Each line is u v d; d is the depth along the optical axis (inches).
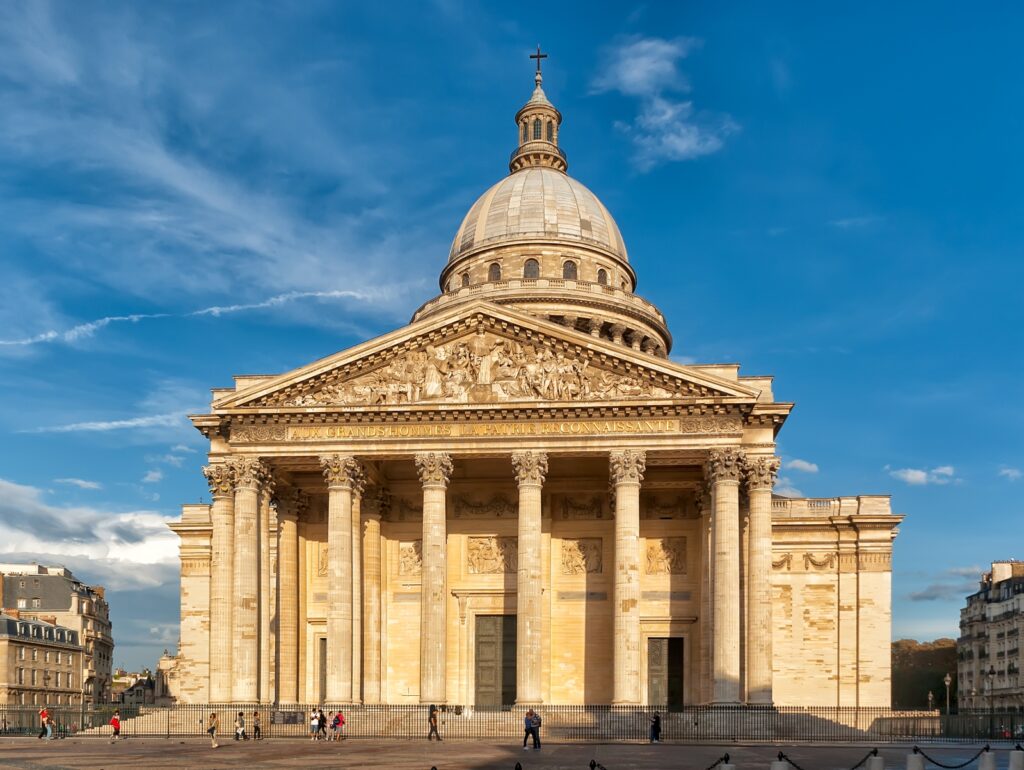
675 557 3659.0
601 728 2962.6
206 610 4173.2
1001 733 3464.6
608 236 5777.6
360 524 3430.1
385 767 2041.1
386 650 3695.9
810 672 3927.2
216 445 3484.3
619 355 3250.5
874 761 1625.2
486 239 5654.5
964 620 7628.0
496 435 3275.1
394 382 3344.0
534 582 3184.1
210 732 2741.1
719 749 2588.6
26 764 2130.9
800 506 4116.6
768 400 3398.1
